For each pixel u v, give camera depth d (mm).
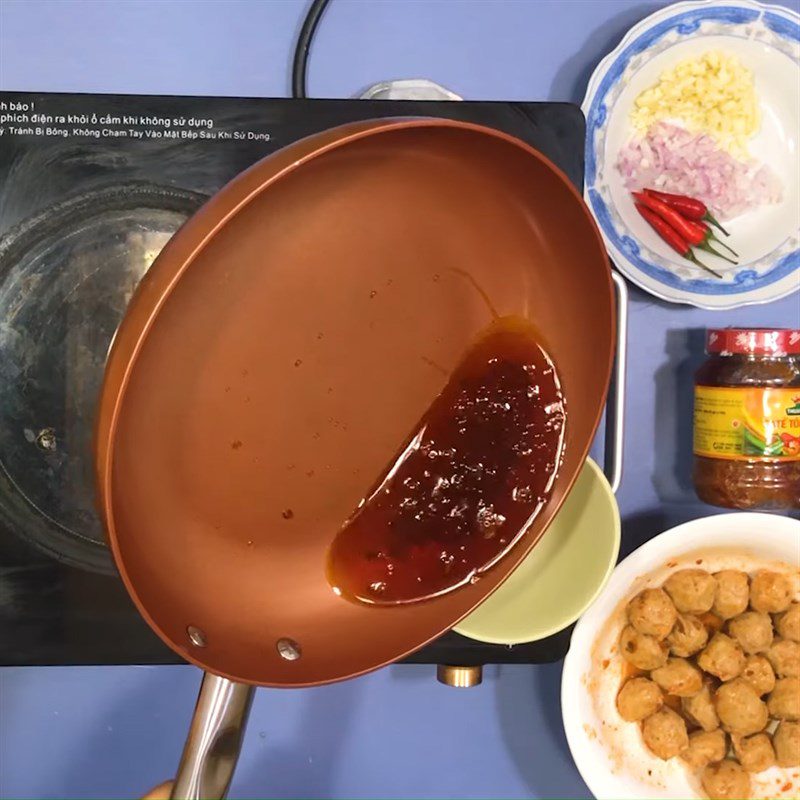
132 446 428
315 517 514
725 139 799
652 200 789
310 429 491
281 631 502
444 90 754
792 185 812
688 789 823
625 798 787
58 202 641
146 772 849
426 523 534
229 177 652
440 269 501
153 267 421
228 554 492
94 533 669
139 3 754
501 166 474
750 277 807
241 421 468
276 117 651
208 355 445
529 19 793
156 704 848
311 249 458
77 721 841
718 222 810
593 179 775
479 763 884
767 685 790
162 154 646
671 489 853
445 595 527
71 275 649
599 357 515
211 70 765
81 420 658
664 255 806
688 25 764
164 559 460
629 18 798
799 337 749
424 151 457
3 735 833
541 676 884
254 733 857
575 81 801
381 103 659
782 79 792
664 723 799
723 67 780
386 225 475
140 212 650
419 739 877
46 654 673
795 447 760
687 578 778
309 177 434
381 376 503
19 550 663
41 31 746
